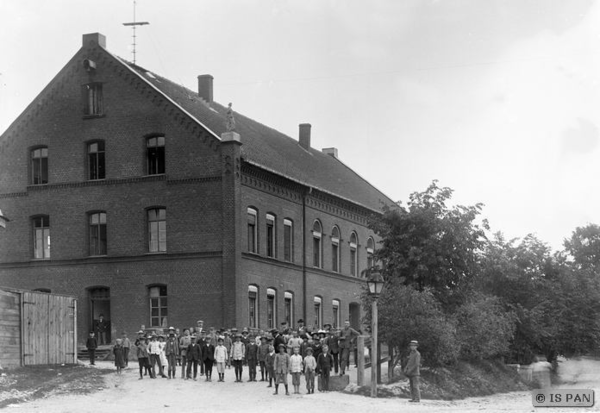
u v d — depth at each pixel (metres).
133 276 48.22
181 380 36.38
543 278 53.09
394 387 34.84
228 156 47.00
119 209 48.94
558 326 52.44
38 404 27.98
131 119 49.16
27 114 51.28
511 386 43.28
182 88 56.22
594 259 102.50
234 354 36.34
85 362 44.50
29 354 37.59
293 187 54.62
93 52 50.22
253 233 49.56
